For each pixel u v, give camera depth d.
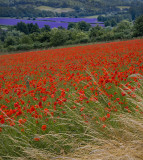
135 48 16.03
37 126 4.09
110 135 3.65
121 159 3.06
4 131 4.18
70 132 4.03
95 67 8.72
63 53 20.77
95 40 50.44
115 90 5.52
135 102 4.19
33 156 3.43
